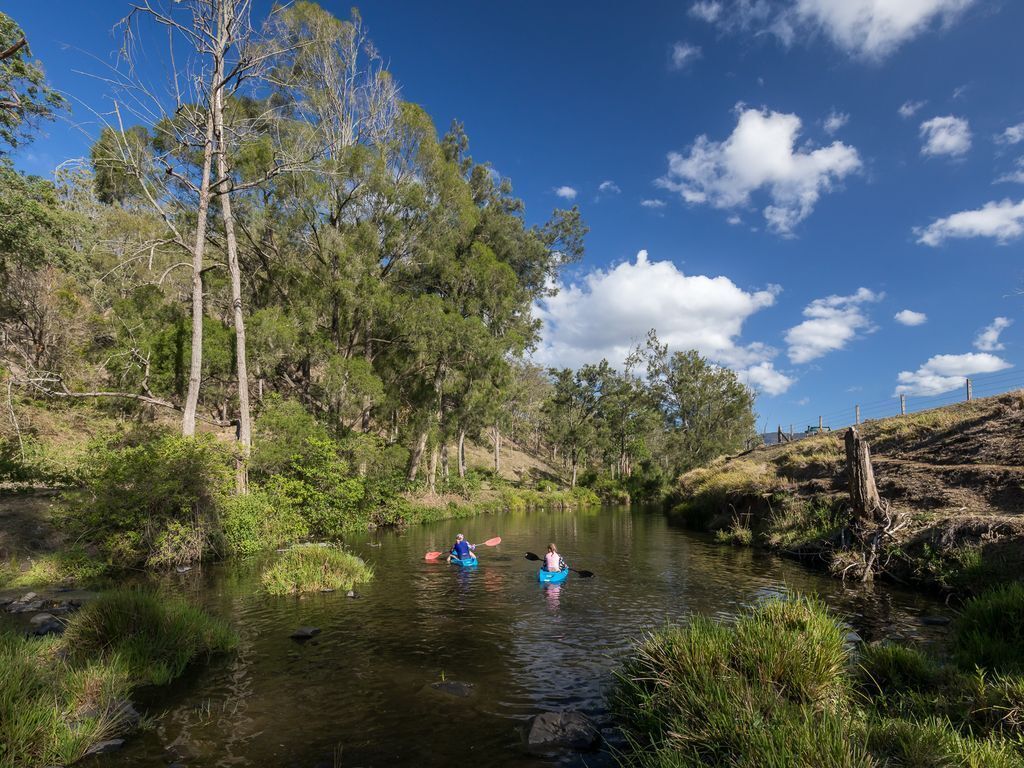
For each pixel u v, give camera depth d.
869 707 5.13
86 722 5.11
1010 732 4.40
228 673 6.96
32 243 21.11
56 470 17.94
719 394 63.84
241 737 5.28
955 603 9.84
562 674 7.03
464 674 7.01
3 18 15.58
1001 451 14.75
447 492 34.84
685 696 5.00
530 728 5.40
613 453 63.72
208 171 19.08
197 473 14.82
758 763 3.68
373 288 24.86
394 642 8.31
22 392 23.14
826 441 25.88
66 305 27.23
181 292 29.03
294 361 24.73
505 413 32.53
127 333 21.34
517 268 40.31
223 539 15.23
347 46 27.91
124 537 13.48
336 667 7.21
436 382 29.02
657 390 67.25
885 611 9.48
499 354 28.19
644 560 16.39
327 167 23.89
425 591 11.97
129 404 23.75
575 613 10.12
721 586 12.34
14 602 9.77
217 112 19.31
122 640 6.92
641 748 4.85
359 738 5.29
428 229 26.95
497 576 13.83
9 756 4.51
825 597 10.68
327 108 27.20
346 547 18.75
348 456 24.14
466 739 5.27
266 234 25.20
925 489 14.37
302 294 24.48
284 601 10.84
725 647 5.66
